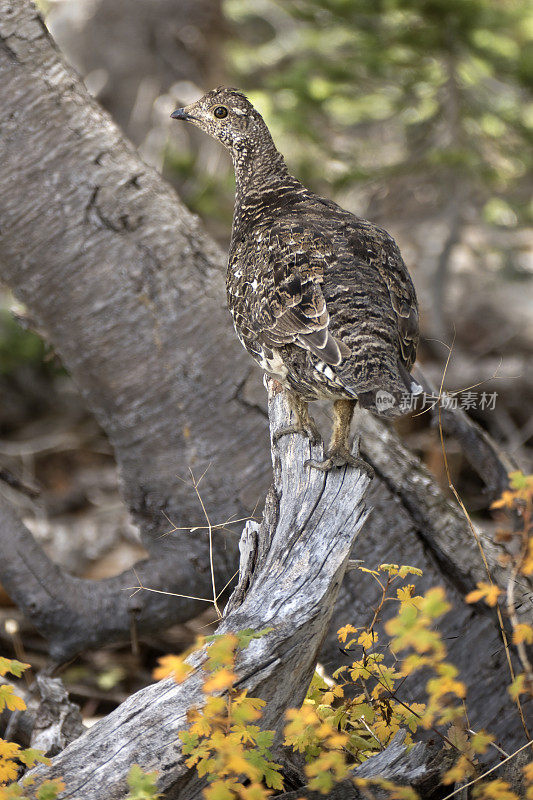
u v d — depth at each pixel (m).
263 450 8.01
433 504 7.76
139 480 8.41
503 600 7.51
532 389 16.08
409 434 14.98
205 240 8.23
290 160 16.95
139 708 5.30
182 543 8.37
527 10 15.77
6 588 8.33
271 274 6.46
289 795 5.22
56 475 16.08
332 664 7.88
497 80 16.47
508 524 13.20
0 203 7.93
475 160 15.61
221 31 19.34
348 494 6.36
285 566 5.91
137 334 8.00
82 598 8.30
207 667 5.16
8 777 4.87
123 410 8.18
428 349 17.33
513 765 5.77
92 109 8.16
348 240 6.51
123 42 18.75
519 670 7.55
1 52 7.86
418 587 7.76
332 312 6.03
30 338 16.44
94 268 7.95
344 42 16.58
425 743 5.79
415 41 15.59
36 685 8.38
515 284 18.78
